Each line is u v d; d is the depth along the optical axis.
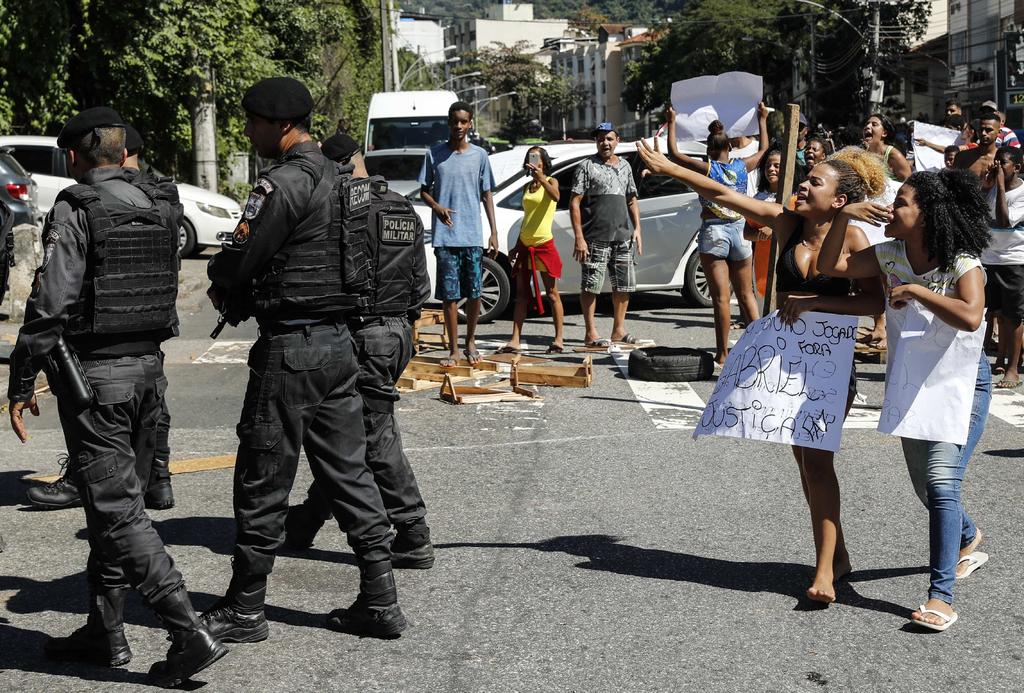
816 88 57.41
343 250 4.04
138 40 21.59
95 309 3.89
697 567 5.00
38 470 6.71
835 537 4.54
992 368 9.55
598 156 10.59
